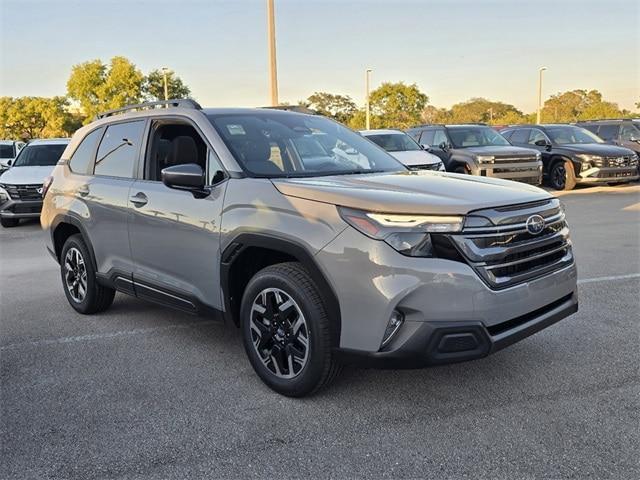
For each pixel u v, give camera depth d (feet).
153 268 14.40
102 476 9.12
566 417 10.39
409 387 11.80
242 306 12.10
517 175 43.34
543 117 212.84
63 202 17.66
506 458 9.19
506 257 10.25
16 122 212.23
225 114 14.23
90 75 171.63
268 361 11.85
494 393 11.44
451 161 44.96
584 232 29.07
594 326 15.06
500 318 10.12
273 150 13.32
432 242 9.81
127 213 14.85
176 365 13.51
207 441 10.04
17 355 14.38
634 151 52.44
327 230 10.39
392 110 184.65
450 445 9.62
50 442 10.15
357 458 9.36
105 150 16.69
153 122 15.12
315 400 11.37
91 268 16.93
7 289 21.50
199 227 12.73
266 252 12.00
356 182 11.75
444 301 9.70
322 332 10.62
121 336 15.69
